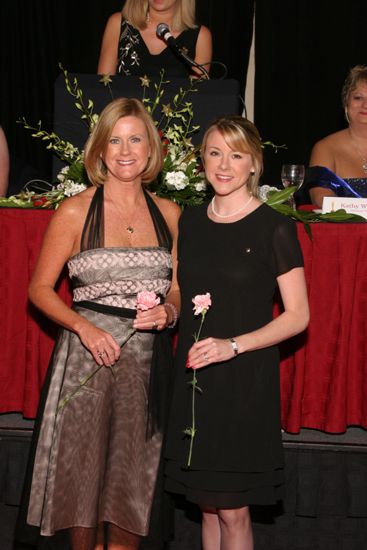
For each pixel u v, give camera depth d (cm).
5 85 643
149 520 297
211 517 310
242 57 623
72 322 291
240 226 288
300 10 614
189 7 439
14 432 358
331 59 617
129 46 438
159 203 313
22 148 643
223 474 286
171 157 342
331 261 336
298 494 354
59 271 300
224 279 285
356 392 346
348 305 336
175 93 359
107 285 295
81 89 359
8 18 639
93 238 297
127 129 294
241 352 277
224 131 283
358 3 612
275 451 288
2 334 348
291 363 347
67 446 295
